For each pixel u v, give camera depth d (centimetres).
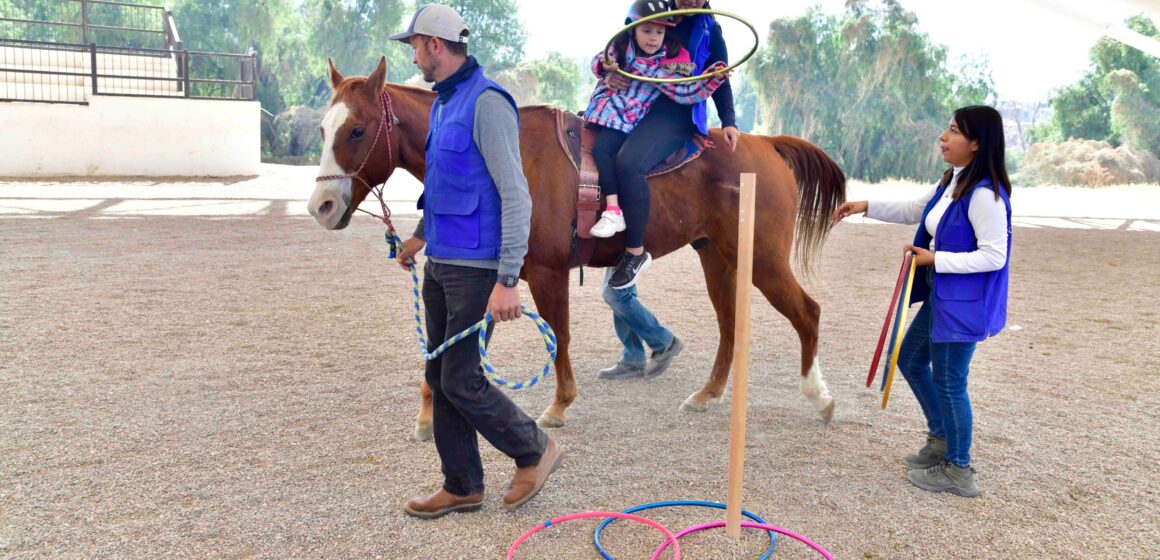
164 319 621
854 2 3966
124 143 1720
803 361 443
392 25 4447
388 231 365
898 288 336
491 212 292
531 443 318
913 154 3838
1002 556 297
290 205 1406
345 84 371
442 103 300
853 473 370
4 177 1602
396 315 660
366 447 388
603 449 394
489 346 579
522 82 4522
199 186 1642
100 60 1911
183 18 4209
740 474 299
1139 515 331
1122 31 1720
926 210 352
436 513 318
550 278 396
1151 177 3756
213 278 783
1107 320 706
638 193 396
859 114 3897
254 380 483
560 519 314
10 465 355
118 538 296
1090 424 439
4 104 1600
